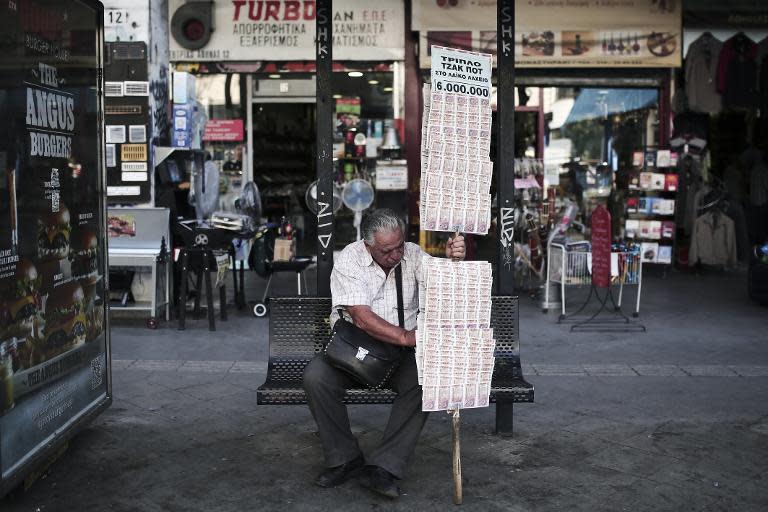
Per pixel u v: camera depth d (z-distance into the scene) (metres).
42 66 3.90
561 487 4.05
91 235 4.52
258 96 11.52
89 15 4.46
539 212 10.50
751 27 11.40
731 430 4.86
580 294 9.69
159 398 5.52
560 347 7.00
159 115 8.23
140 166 7.91
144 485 4.10
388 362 3.99
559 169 11.65
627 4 10.84
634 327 7.76
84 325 4.43
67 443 4.41
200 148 9.16
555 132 11.59
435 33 10.68
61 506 3.86
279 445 4.66
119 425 4.97
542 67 10.98
